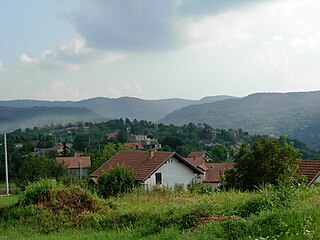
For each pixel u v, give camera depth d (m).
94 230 12.02
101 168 40.69
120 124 149.12
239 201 11.48
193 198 14.99
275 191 10.83
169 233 8.96
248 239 7.30
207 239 7.71
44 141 105.81
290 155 21.05
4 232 12.53
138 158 40.41
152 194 18.09
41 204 14.00
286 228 7.46
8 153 67.81
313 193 10.93
